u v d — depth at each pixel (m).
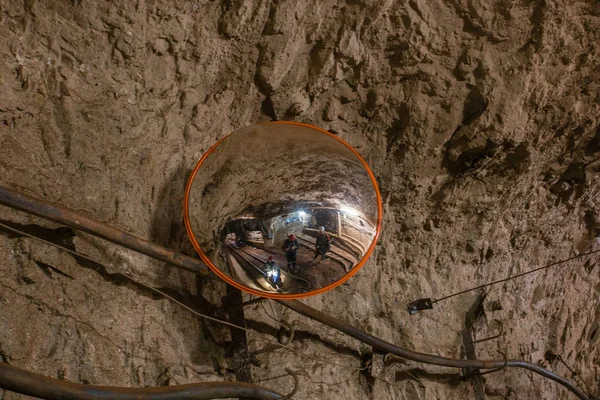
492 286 2.57
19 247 1.32
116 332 1.46
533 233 2.68
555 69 1.98
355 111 1.94
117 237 1.33
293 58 1.73
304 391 1.83
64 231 1.39
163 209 1.62
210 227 1.49
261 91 1.75
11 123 1.33
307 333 1.92
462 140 2.04
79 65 1.41
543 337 2.92
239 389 1.37
